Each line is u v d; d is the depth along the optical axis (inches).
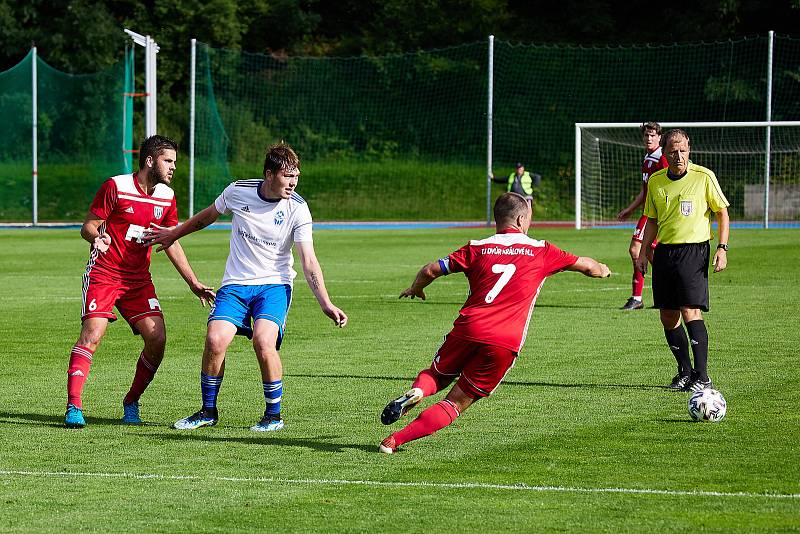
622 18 5098.4
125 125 3518.7
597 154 4030.5
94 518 547.8
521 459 666.8
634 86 4717.0
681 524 533.0
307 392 890.7
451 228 3518.7
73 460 666.8
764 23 4643.2
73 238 2987.2
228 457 674.8
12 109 4483.3
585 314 1392.7
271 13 5211.6
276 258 759.1
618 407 824.3
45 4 4862.2
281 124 4869.6
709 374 959.0
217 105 4773.6
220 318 753.6
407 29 5064.0
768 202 3383.4
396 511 557.6
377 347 1136.8
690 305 875.4
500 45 4899.1
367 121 4894.2
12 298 1588.3
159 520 544.1
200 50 4891.7
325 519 544.7
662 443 705.6
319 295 739.4
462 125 4847.4
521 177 3336.6
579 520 540.4
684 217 885.2
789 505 564.1
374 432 746.2
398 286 1763.0
